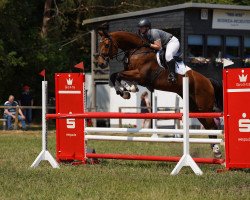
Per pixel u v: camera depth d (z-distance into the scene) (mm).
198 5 31297
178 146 18891
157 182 10219
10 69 35656
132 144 19750
